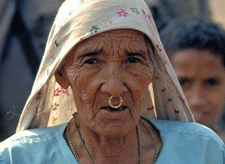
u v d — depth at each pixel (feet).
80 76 8.32
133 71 8.30
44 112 9.39
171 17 19.44
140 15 8.40
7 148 8.76
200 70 12.12
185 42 12.34
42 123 9.46
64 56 8.32
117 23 8.15
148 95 9.66
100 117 8.31
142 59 8.41
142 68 8.39
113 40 8.18
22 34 19.15
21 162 8.66
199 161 9.08
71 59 8.45
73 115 9.25
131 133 8.96
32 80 19.17
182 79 12.23
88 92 8.30
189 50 12.23
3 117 19.01
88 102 8.36
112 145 8.83
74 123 9.23
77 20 8.30
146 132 9.37
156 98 9.64
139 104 8.49
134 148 9.02
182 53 12.28
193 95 12.13
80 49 8.26
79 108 8.59
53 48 8.59
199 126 9.50
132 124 8.45
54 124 9.71
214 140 9.33
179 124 9.53
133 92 8.32
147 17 8.59
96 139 8.84
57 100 9.55
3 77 19.06
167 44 12.72
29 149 8.79
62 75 8.86
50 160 8.73
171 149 9.09
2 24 19.06
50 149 8.84
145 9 8.66
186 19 13.29
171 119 9.73
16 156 8.68
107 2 8.29
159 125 9.47
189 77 12.17
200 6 20.12
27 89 19.12
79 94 8.46
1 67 18.99
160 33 14.15
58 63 8.43
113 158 8.88
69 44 8.31
